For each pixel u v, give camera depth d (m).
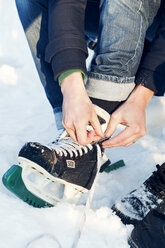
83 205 1.14
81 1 1.07
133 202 1.08
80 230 0.96
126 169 1.41
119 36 1.04
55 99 1.34
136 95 1.09
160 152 1.54
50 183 1.17
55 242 0.95
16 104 2.02
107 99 1.10
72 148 1.09
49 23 1.07
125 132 1.09
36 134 1.65
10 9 3.12
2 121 1.78
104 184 1.30
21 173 1.05
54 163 1.04
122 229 1.04
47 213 1.06
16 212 1.04
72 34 1.03
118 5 1.04
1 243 0.92
